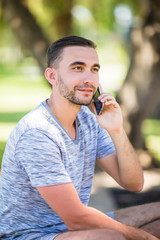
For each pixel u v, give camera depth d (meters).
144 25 5.77
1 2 5.94
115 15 9.43
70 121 1.96
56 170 1.79
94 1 9.24
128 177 2.15
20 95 16.97
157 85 5.89
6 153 1.90
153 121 10.83
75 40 1.94
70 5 7.21
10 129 8.98
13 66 34.47
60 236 1.71
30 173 1.78
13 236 1.88
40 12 7.42
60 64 1.93
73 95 1.91
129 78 6.04
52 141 1.82
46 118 1.89
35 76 26.64
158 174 5.46
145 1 5.82
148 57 5.80
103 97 2.12
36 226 1.88
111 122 2.12
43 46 5.89
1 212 1.94
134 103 6.00
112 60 36.91
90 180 2.08
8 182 1.89
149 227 2.10
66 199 1.76
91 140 2.06
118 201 3.96
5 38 14.72
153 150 6.99
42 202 1.86
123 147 2.13
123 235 1.64
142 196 4.17
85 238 1.63
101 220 1.78
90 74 1.92
